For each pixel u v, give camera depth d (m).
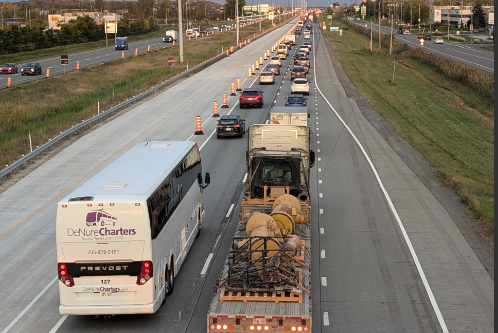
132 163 16.31
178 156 17.17
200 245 18.89
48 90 60.12
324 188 25.50
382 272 16.31
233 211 22.47
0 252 18.55
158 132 38.62
